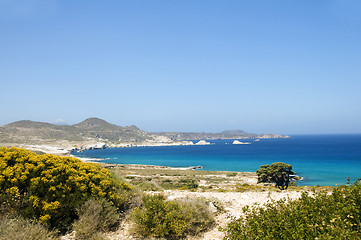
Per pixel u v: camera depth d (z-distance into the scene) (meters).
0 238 5.59
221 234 7.43
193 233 7.62
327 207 5.07
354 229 4.43
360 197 5.04
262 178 44.75
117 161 140.00
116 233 7.33
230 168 97.06
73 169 8.48
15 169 7.27
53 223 7.19
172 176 68.94
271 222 4.92
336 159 110.56
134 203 9.10
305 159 114.75
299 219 4.70
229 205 10.54
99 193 8.13
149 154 194.75
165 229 7.12
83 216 7.24
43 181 7.29
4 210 6.70
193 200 9.23
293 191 13.80
